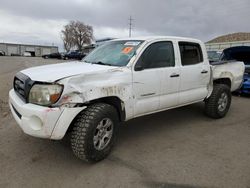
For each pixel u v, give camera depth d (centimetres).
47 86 322
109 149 377
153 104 435
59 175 334
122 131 504
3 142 431
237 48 891
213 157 391
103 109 354
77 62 466
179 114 628
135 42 442
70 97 325
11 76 1345
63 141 437
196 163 371
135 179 327
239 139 470
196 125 547
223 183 320
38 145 421
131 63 401
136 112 412
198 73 516
